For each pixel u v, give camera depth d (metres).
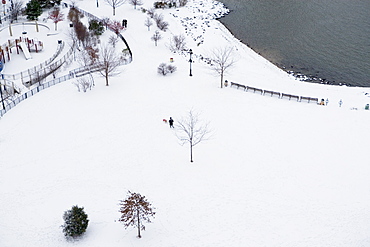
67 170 50.41
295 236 41.16
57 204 45.38
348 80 76.50
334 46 88.31
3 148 54.12
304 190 47.03
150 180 48.81
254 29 96.69
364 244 39.97
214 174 49.62
